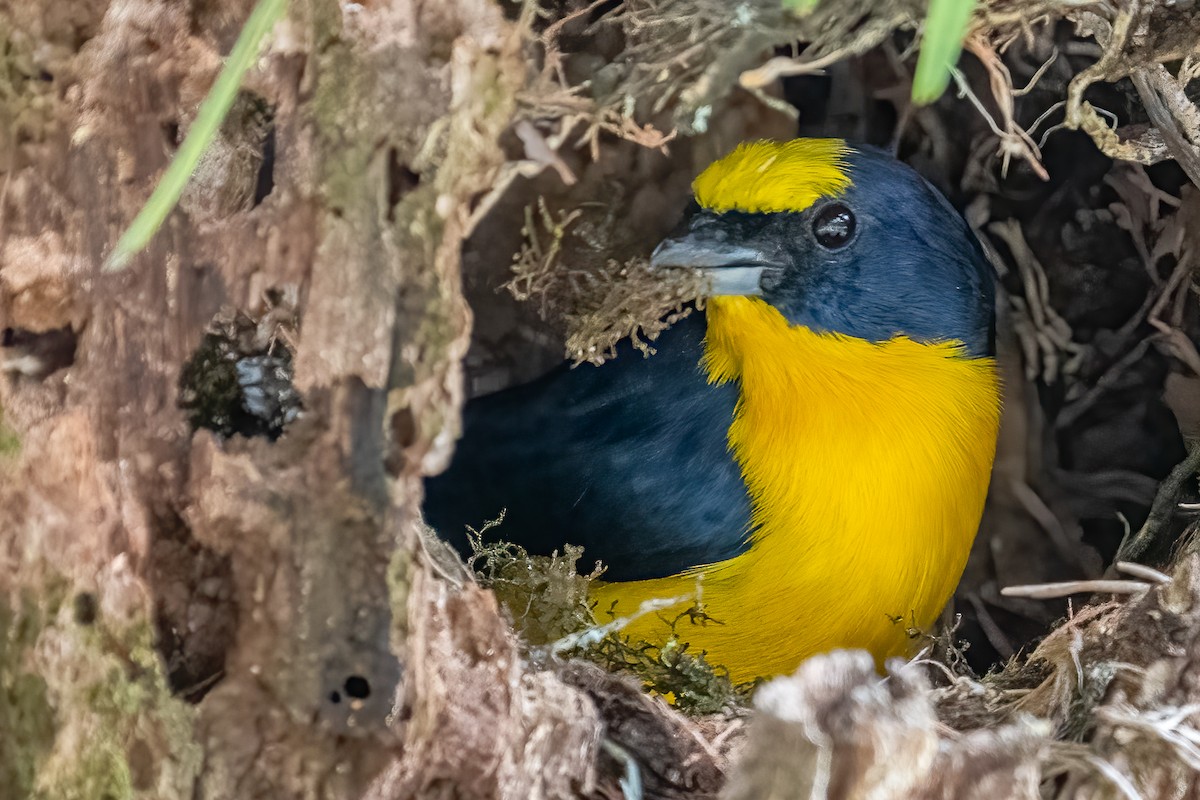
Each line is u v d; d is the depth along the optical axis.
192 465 1.10
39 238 1.10
